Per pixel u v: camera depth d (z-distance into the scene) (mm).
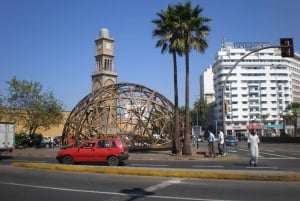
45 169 19906
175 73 34031
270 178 14555
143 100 43875
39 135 55688
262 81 141250
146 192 12031
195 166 22375
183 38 32062
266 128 131250
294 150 42156
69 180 15297
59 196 11547
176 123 34188
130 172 17000
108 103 46531
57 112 58062
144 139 42875
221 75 141875
